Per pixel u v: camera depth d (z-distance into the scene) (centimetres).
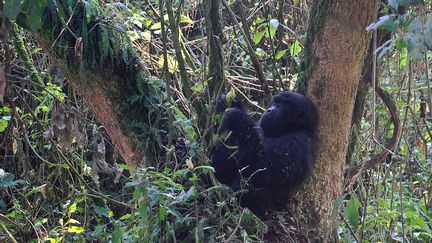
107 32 312
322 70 346
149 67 460
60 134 284
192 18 523
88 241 427
